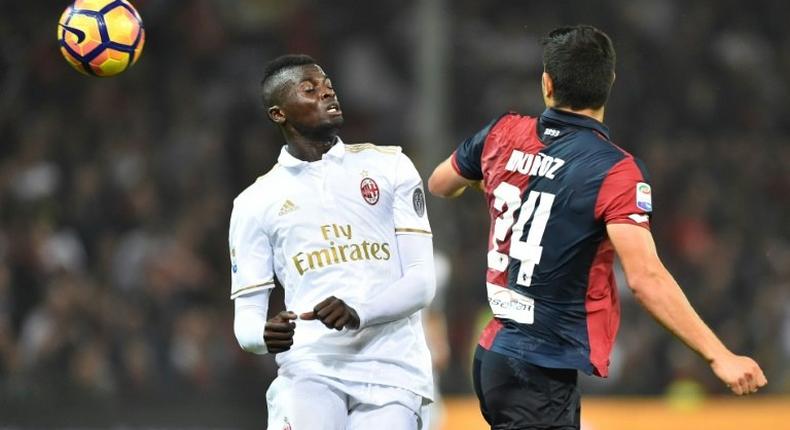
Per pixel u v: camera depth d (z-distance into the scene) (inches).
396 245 746.8
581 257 675.4
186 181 1920.5
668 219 1979.6
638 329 1700.3
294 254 735.7
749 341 1754.4
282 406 733.3
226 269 1833.2
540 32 2209.6
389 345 736.3
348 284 728.3
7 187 1839.3
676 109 2171.5
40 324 1630.2
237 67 2114.9
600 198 665.0
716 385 1621.6
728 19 2287.2
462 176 746.8
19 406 1469.0
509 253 696.4
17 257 1701.5
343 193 739.4
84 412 1469.0
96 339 1640.0
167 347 1664.6
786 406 1472.7
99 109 1995.6
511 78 2149.4
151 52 2113.7
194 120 2043.6
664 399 1526.8
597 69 689.0
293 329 697.0
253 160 2001.7
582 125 689.6
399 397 731.4
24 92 1966.0
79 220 1812.3
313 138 746.8
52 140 1923.0
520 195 693.9
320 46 2164.1
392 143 2085.4
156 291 1736.0
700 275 1860.2
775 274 1895.9
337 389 729.6
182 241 1804.9
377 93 2122.3
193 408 1482.5
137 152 1935.3
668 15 2255.2
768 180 2087.8
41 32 2009.1
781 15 2309.3
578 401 697.0
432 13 1545.3
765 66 2267.5
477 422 1425.9
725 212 2001.7
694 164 2064.5
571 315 681.6
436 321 1282.0
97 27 775.7
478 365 709.9
